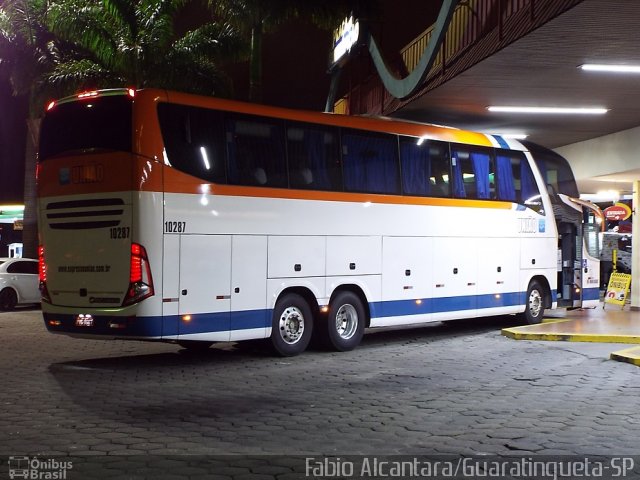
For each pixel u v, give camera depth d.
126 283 10.88
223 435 7.48
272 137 12.47
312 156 13.02
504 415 8.41
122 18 24.75
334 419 8.20
